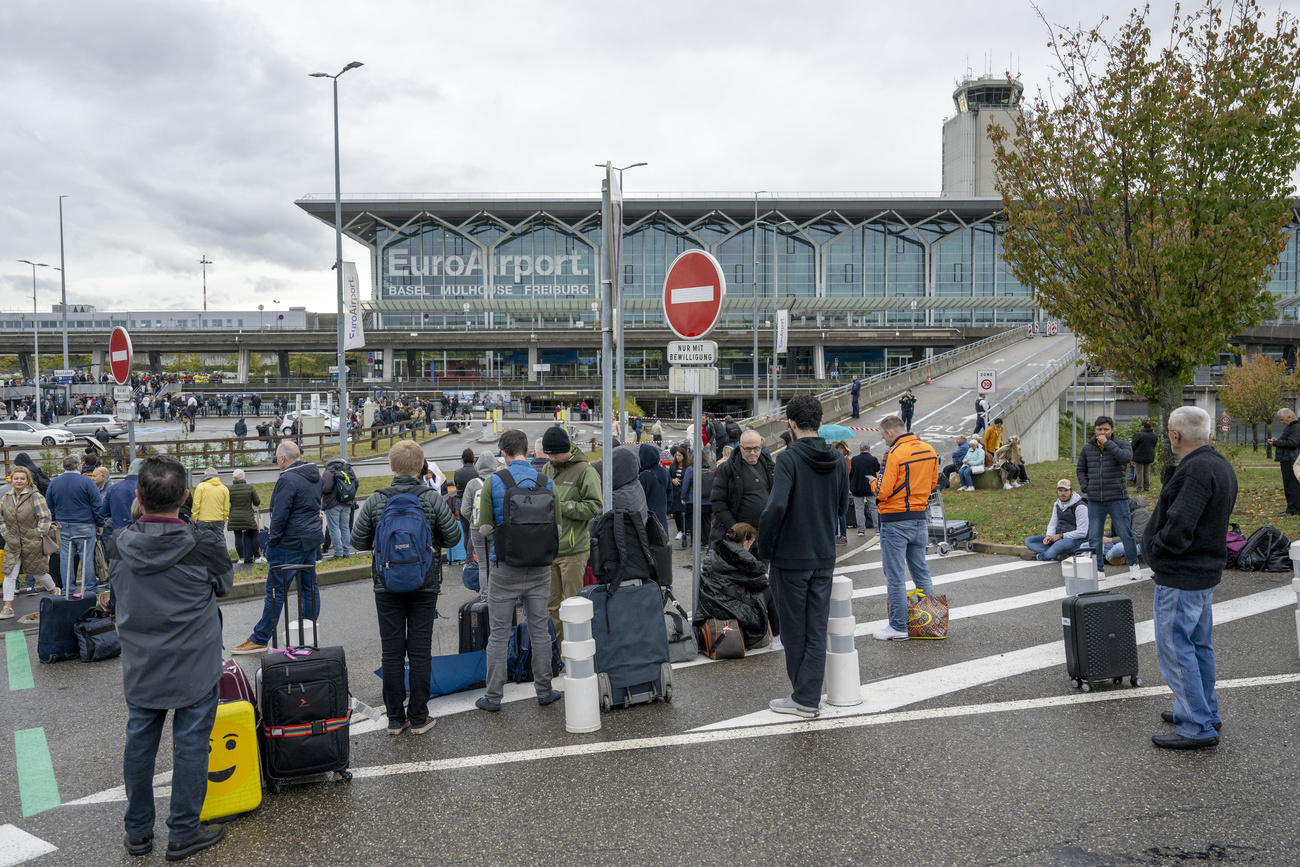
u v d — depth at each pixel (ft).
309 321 321.52
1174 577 15.75
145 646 12.79
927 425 111.55
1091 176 45.21
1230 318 44.11
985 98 353.51
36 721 19.94
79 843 13.66
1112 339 47.29
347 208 272.10
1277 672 19.63
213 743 13.98
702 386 22.88
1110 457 30.66
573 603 17.60
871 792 14.39
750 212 282.15
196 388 253.03
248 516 39.11
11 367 379.76
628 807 14.11
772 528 17.25
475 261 284.82
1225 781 14.33
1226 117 41.57
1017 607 27.53
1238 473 67.41
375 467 93.15
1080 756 15.56
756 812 13.79
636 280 287.69
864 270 291.99
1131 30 44.27
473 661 20.43
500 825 13.61
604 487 26.73
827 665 18.90
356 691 21.22
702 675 21.35
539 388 256.52
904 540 23.85
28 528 32.50
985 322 300.61
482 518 19.19
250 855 12.94
